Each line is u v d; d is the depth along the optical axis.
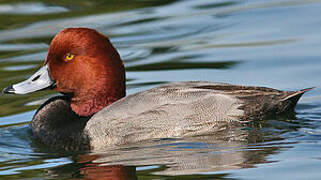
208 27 17.92
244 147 10.52
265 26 17.59
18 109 13.30
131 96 11.44
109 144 11.11
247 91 11.26
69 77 11.61
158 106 11.16
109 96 11.61
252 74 14.39
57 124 11.65
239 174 9.23
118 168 9.91
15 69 15.32
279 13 18.59
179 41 16.92
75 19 18.92
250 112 11.13
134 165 9.99
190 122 11.09
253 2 20.12
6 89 11.72
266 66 14.81
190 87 11.44
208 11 19.41
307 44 15.95
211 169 9.53
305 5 19.16
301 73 14.27
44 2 20.33
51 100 12.24
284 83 13.79
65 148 11.27
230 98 11.19
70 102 12.01
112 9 19.84
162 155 10.41
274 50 15.75
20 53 16.50
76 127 11.39
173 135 11.07
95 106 11.65
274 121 11.22
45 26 18.42
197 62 15.30
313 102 12.64
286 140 10.69
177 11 19.59
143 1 20.39
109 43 11.59
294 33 16.81
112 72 11.54
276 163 9.60
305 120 11.48
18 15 19.41
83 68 11.52
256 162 9.71
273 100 11.22
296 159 9.73
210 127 11.08
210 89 11.35
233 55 15.61
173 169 9.65
